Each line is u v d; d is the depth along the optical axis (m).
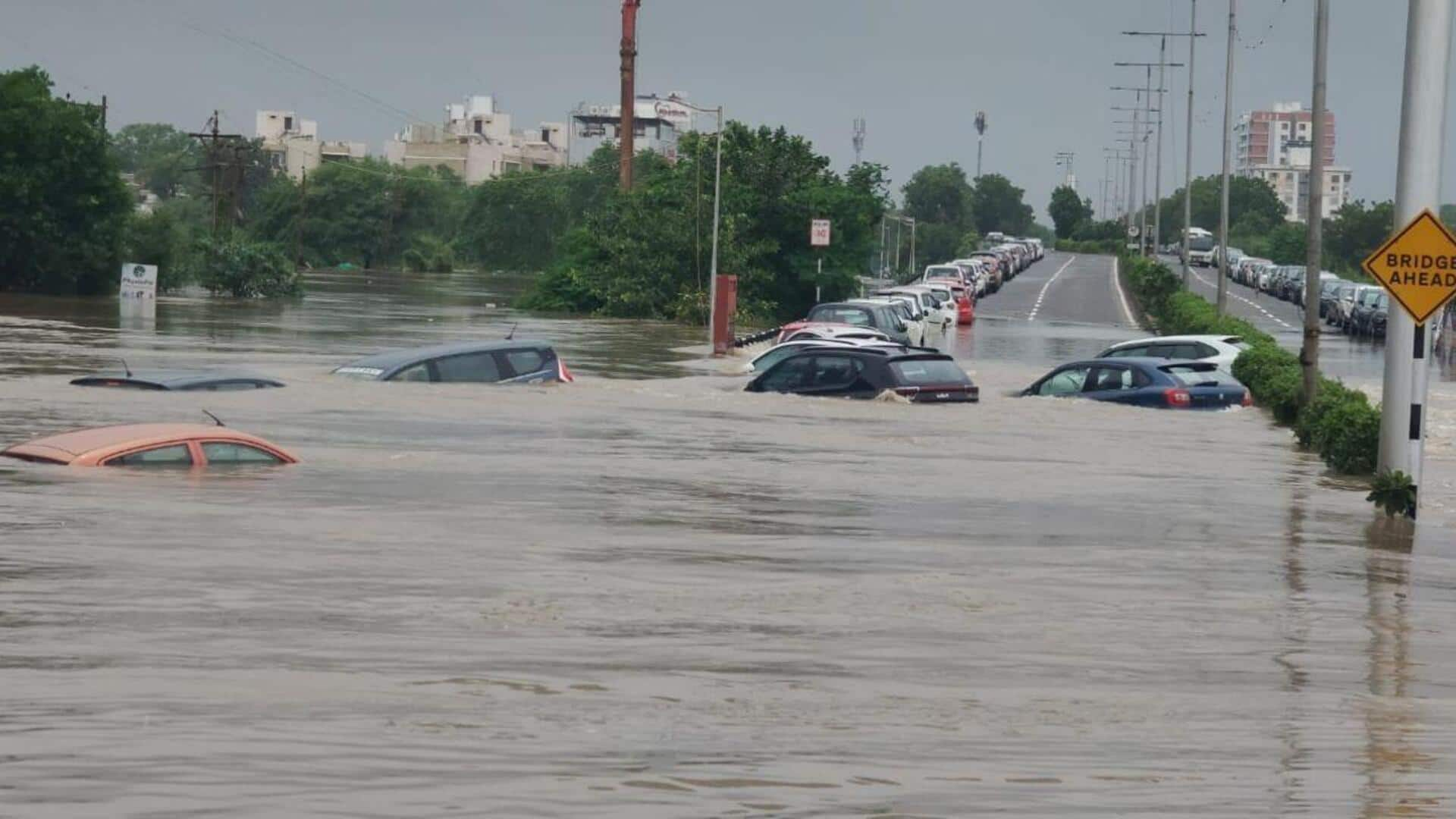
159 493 24.38
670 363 68.62
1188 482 32.81
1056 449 38.09
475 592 17.86
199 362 58.19
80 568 18.41
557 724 12.47
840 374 46.91
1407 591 20.58
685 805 10.49
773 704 13.39
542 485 27.97
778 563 20.66
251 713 12.44
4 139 118.44
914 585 19.33
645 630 16.16
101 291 124.25
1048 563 21.50
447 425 37.47
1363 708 14.09
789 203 126.88
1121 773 11.69
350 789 10.57
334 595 17.36
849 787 11.05
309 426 36.06
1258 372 56.03
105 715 12.23
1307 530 26.31
